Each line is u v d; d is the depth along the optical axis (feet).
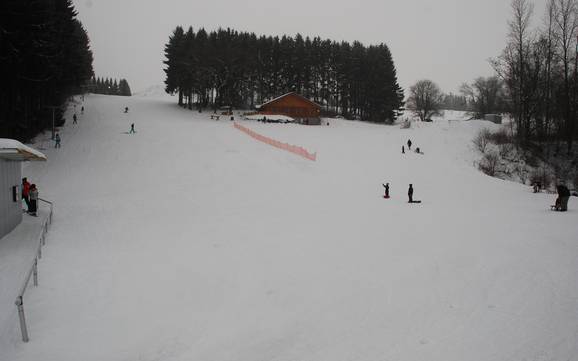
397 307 35.81
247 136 174.50
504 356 28.02
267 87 331.57
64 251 52.01
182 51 304.50
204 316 34.58
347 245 54.80
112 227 65.67
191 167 119.24
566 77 186.70
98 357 28.12
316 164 132.57
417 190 108.47
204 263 47.67
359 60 332.80
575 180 161.58
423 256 49.21
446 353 28.50
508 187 118.73
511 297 37.17
